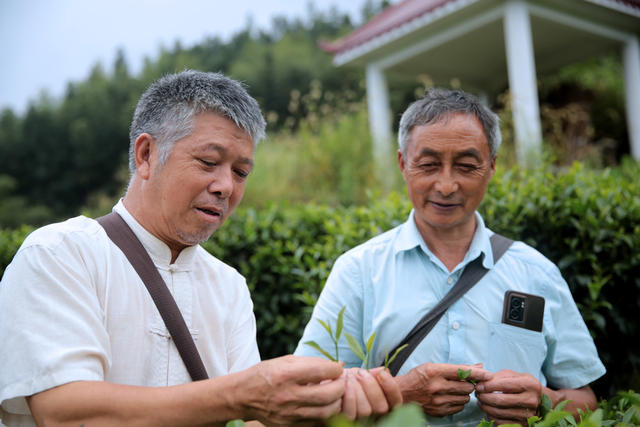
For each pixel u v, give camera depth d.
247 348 1.74
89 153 46.25
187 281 1.64
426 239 2.12
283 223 3.76
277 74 39.38
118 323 1.47
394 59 9.34
